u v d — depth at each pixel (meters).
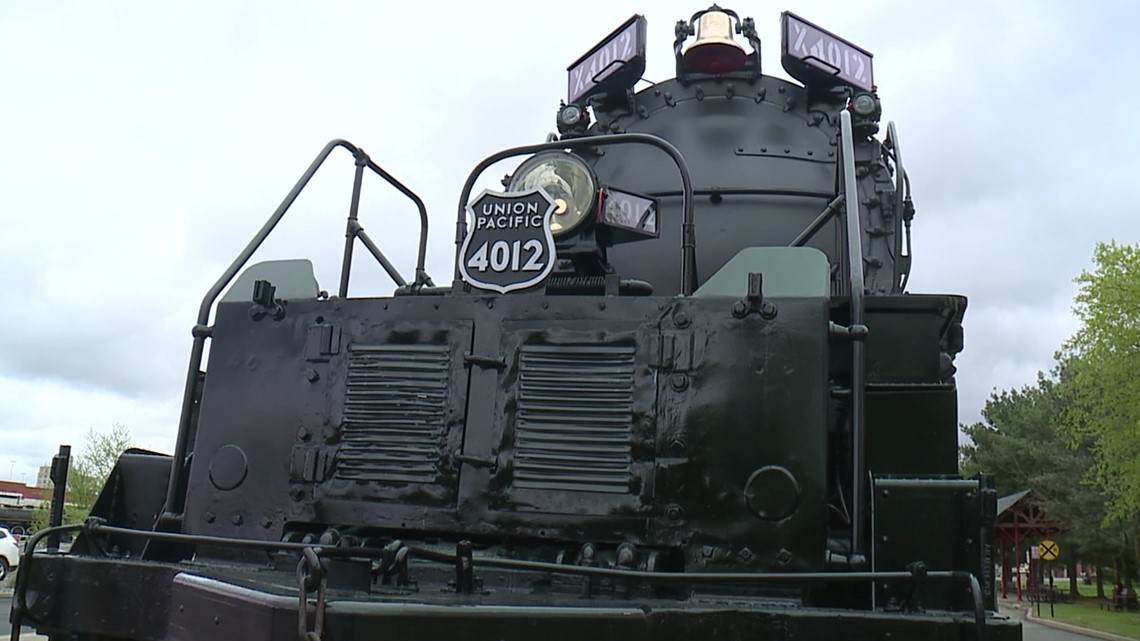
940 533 3.18
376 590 2.91
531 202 4.10
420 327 3.94
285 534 3.94
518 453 3.68
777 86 6.33
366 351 3.99
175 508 4.27
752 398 3.45
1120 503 31.23
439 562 3.67
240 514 4.02
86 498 37.62
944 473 3.59
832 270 5.37
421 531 3.82
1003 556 57.09
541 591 3.51
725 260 5.61
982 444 53.88
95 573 3.56
